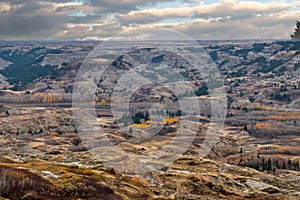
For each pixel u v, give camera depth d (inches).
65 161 3782.0
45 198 1691.7
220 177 3708.2
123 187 2282.2
